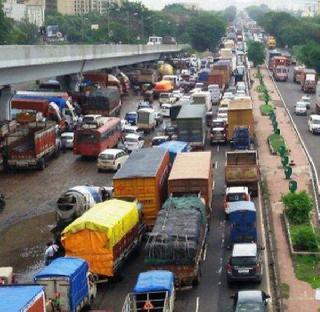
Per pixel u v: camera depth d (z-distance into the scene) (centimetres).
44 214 4831
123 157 6188
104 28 18600
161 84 11525
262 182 5475
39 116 7094
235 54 19250
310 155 6556
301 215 4353
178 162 4731
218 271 3641
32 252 4056
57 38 17638
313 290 3300
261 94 11606
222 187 5384
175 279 3344
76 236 3388
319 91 8938
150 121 8088
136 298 2922
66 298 2933
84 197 4144
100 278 3431
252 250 3472
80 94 9388
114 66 12562
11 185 5675
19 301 2352
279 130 7631
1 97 7381
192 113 6825
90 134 6538
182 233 3397
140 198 4184
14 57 6794
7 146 6141
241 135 6656
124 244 3625
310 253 3766
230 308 3142
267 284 3422
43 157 6269
